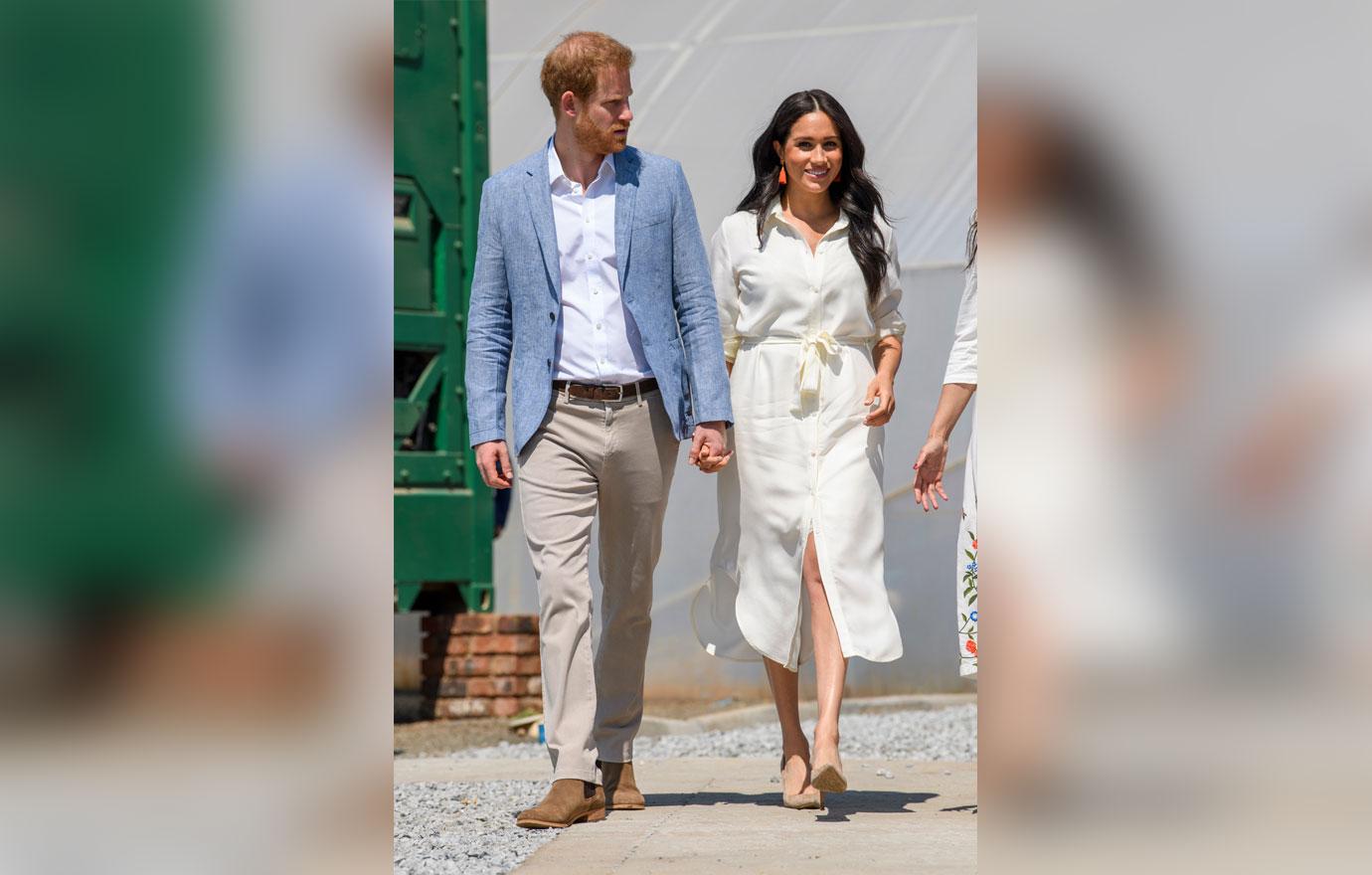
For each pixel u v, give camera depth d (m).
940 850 9.47
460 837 10.47
